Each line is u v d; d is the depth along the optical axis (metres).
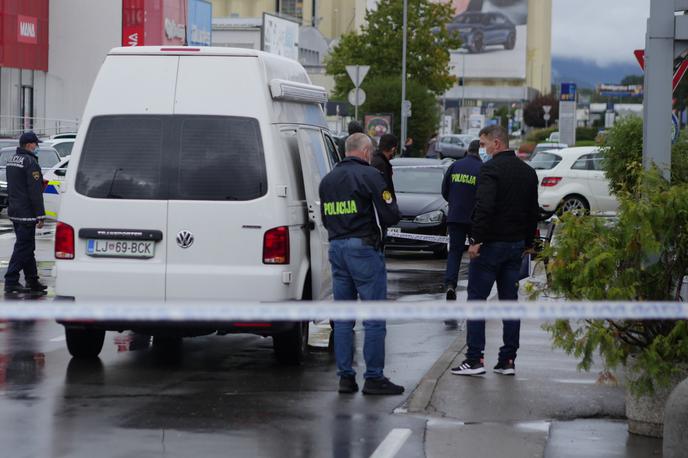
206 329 18.59
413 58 112.00
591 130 183.88
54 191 48.38
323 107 23.27
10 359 20.12
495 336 22.77
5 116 102.88
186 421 15.59
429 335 23.72
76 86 110.94
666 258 14.51
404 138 88.38
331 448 14.27
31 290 29.48
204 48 19.17
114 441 14.42
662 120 18.89
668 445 12.96
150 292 18.70
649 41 18.88
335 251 17.77
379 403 16.98
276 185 18.67
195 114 18.94
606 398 17.12
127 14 109.12
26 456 13.66
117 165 18.94
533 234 18.97
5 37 102.25
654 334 14.44
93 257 18.88
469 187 27.50
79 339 20.02
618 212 14.62
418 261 39.53
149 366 19.77
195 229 18.66
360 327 25.03
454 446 14.46
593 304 12.32
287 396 17.39
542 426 15.54
